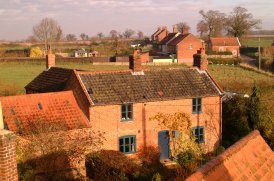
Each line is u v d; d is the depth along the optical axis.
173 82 34.12
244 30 127.31
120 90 31.23
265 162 11.84
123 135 30.75
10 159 8.89
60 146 25.16
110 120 30.02
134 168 27.47
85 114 29.48
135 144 31.39
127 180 24.39
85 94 29.17
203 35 146.38
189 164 28.11
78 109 29.62
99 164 26.78
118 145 30.62
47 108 28.42
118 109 30.36
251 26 127.12
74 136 27.66
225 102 39.56
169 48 108.38
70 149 25.83
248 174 10.62
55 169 24.98
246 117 36.53
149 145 31.98
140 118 31.41
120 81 32.12
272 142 32.00
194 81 35.06
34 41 174.12
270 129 33.62
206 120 34.62
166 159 32.69
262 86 53.59
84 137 27.70
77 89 30.38
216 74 74.31
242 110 37.41
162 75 34.44
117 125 30.39
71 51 130.75
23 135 24.95
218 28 137.62
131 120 31.02
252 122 35.31
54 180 24.81
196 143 33.34
